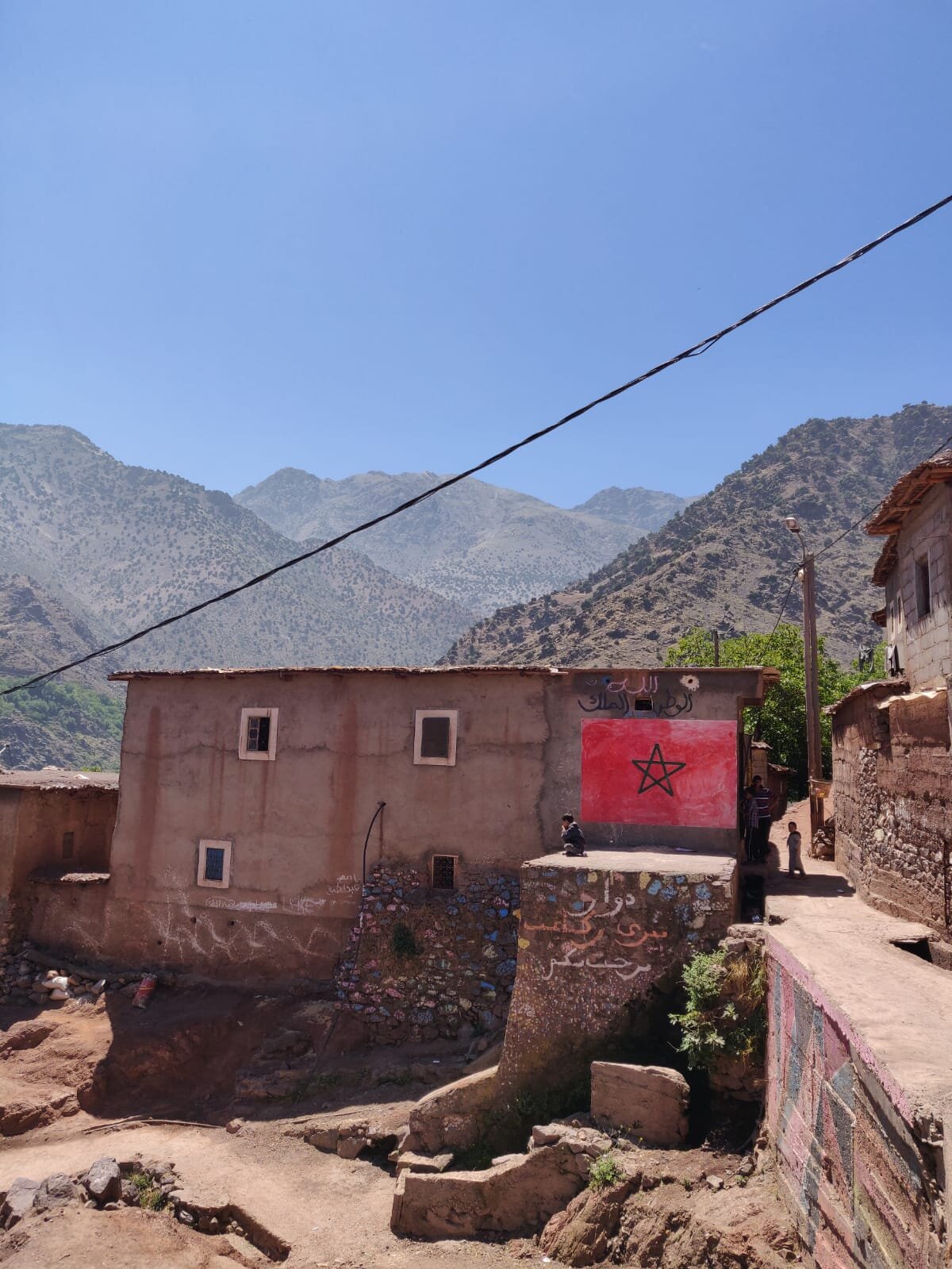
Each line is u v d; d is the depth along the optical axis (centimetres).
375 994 1825
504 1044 1412
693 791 1733
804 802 3244
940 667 1424
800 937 1243
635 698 1795
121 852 2164
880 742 1631
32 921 2241
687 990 1289
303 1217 1350
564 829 1606
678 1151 1180
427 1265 1174
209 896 2061
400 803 1922
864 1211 788
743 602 13912
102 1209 1386
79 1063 1852
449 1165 1356
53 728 17862
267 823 2031
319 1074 1731
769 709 3494
